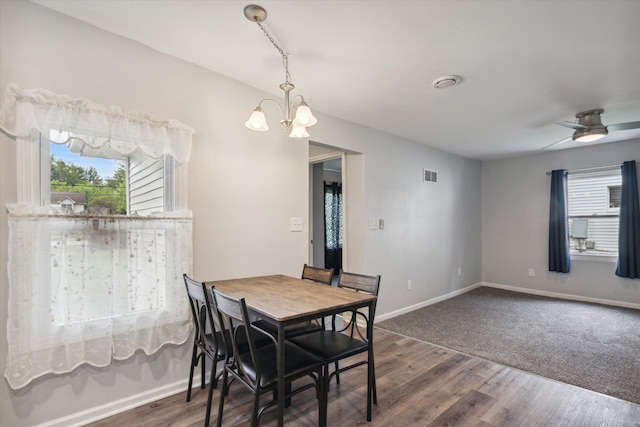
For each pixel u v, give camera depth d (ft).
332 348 6.47
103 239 6.29
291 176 9.87
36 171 5.69
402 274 14.24
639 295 14.71
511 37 6.58
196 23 6.24
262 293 6.78
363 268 12.56
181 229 7.30
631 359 9.42
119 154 6.62
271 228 9.30
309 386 5.76
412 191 14.84
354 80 8.57
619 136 14.33
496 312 14.28
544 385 7.95
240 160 8.64
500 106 10.41
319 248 20.20
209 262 8.00
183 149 7.38
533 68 7.89
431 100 9.94
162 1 5.60
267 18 6.02
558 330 11.89
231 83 8.48
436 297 16.19
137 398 6.84
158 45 7.04
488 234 19.71
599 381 8.14
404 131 13.32
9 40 5.55
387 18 5.99
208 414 6.03
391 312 13.65
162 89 7.28
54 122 5.84
